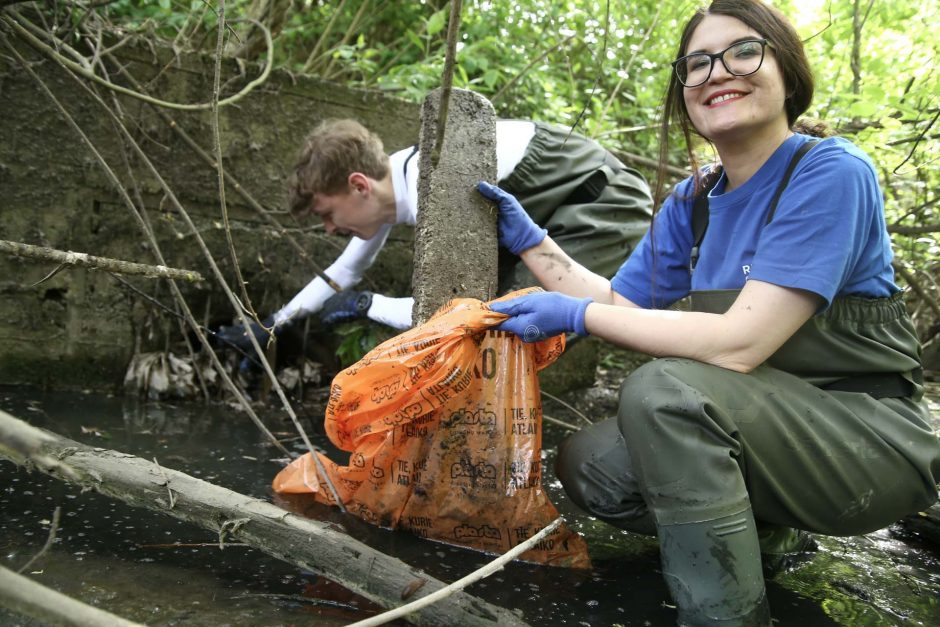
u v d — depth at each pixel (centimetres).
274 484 214
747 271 164
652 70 495
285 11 405
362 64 416
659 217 204
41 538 165
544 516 173
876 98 322
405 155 250
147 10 384
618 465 175
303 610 142
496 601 152
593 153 270
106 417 277
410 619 138
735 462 144
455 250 205
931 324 427
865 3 385
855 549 203
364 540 180
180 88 308
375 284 352
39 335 303
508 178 249
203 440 262
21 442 80
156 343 323
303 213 262
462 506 176
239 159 321
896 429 158
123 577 150
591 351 386
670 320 156
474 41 458
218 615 137
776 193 160
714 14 167
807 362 160
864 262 160
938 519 208
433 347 171
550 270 211
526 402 174
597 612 151
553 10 455
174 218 316
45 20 280
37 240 296
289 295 339
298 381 340
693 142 208
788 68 163
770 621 143
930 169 365
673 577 145
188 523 181
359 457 189
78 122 295
